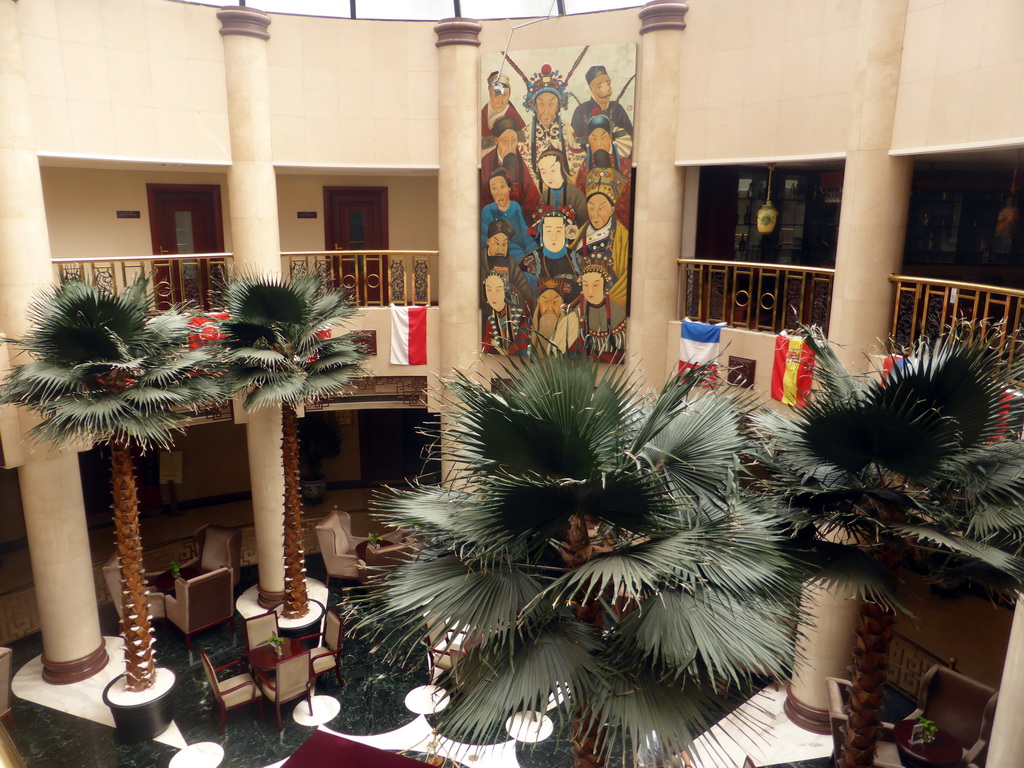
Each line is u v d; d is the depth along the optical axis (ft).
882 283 31.32
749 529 16.26
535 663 14.92
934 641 41.04
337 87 42.50
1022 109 25.16
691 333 39.01
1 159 32.40
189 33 38.60
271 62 41.11
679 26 37.68
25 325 33.50
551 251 42.78
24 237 33.19
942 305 29.30
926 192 44.62
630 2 39.29
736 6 35.81
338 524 49.44
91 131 35.86
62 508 36.83
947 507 18.28
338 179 52.34
